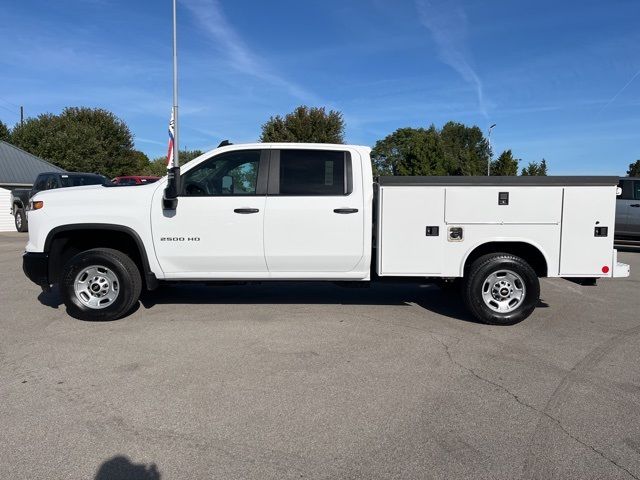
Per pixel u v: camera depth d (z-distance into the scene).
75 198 5.80
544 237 5.65
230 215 5.69
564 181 5.57
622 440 3.22
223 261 5.78
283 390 3.95
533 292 5.71
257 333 5.42
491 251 5.96
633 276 9.47
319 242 5.74
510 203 5.64
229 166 5.81
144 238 5.75
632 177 13.17
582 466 2.92
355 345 5.05
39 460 2.96
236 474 2.84
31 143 43.97
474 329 5.65
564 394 3.90
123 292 5.78
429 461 2.97
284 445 3.14
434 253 5.72
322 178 5.79
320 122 31.86
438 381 4.15
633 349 4.98
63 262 6.18
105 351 4.82
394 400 3.78
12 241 15.40
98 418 3.47
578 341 5.24
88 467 2.89
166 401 3.74
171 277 5.86
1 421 3.42
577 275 5.67
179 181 5.75
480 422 3.45
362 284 6.08
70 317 6.02
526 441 3.20
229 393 3.88
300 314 6.23
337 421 3.45
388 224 5.69
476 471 2.87
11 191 19.75
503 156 51.97
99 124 46.44
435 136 53.41
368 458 3.00
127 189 5.83
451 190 5.64
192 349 4.89
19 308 6.46
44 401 3.73
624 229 13.07
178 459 2.98
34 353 4.76
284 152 5.82
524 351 4.91
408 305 6.76
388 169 70.00
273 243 5.72
